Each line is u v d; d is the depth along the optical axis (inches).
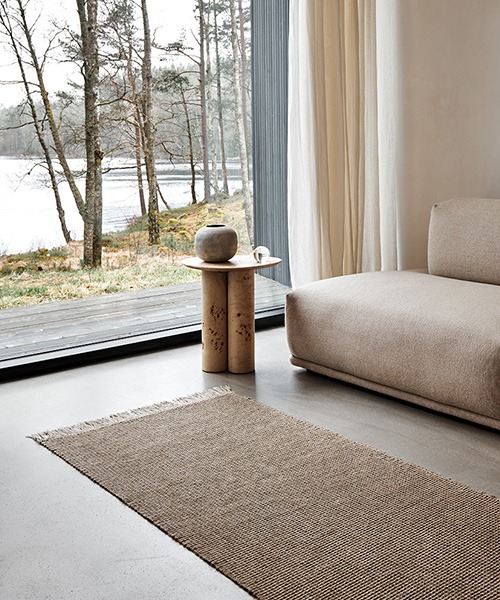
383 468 111.9
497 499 102.1
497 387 121.2
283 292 193.5
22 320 158.9
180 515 100.0
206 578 86.4
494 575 85.1
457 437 123.3
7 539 95.2
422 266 197.3
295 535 94.4
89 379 152.6
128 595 83.7
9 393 145.3
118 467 113.9
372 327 137.9
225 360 156.3
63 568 89.0
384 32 188.1
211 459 116.0
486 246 153.3
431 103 191.8
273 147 185.5
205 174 178.1
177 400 140.3
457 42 187.2
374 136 186.2
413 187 195.8
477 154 188.9
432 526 95.7
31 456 118.6
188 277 180.4
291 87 176.9
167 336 172.9
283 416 131.9
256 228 186.2
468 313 128.9
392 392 138.1
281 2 180.9
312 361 151.8
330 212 181.5
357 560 88.7
